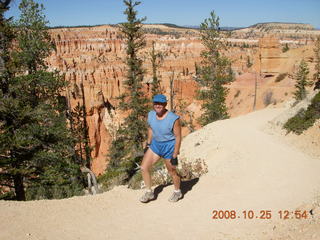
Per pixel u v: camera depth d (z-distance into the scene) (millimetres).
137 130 34594
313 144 15398
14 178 17766
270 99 63500
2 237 4793
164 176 8922
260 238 4715
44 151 19516
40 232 5023
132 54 36031
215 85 42500
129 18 34719
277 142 17719
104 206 6188
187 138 28578
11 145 17219
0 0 19062
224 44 43156
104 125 76875
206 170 9656
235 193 7070
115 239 4887
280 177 9086
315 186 8031
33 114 19406
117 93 90312
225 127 26047
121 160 45969
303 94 35719
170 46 130000
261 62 75875
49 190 18594
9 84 19922
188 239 4887
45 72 22953
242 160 12461
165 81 84250
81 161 29562
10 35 20656
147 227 5309
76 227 5270
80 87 79562
